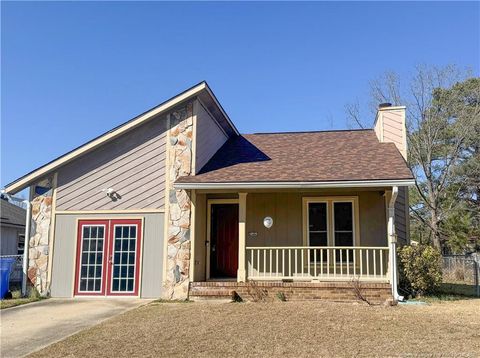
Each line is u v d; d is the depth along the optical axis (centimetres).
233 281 1248
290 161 1377
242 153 1496
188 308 1048
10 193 1329
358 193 1337
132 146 1326
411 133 2702
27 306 1149
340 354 662
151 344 741
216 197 1427
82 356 693
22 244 2305
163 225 1272
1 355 719
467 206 2747
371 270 1286
